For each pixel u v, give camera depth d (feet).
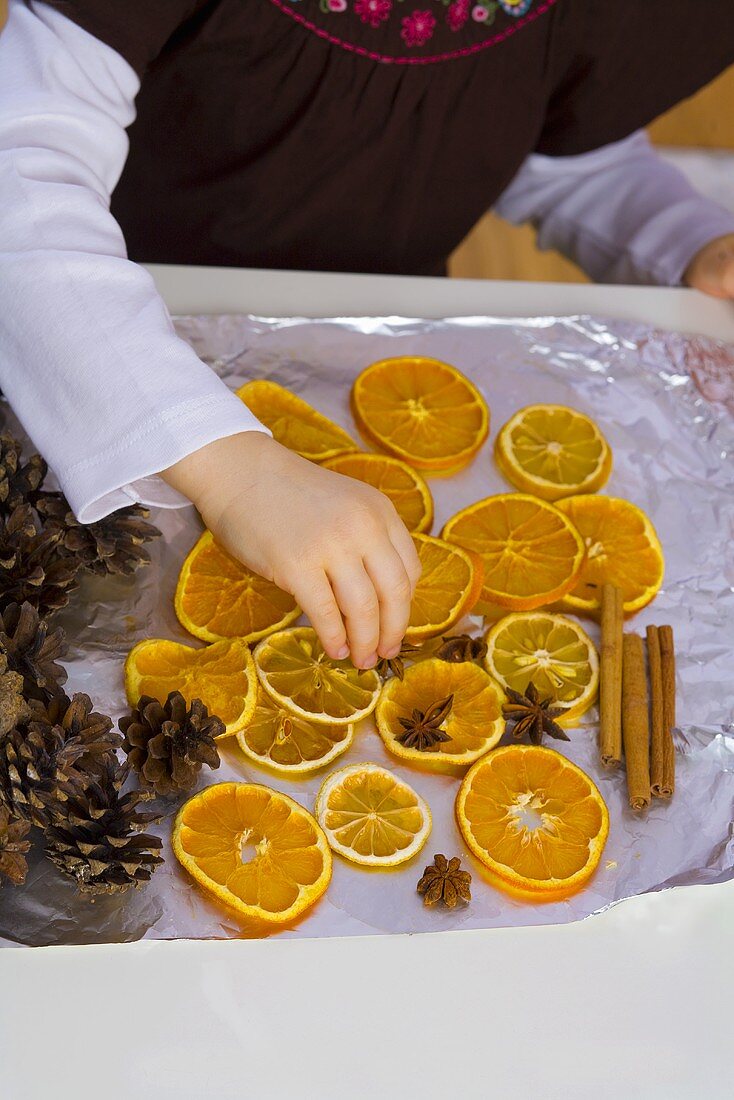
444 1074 3.28
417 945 3.39
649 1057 3.33
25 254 3.64
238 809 3.47
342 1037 3.30
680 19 4.42
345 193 4.48
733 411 4.18
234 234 4.54
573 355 4.25
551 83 4.46
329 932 3.37
